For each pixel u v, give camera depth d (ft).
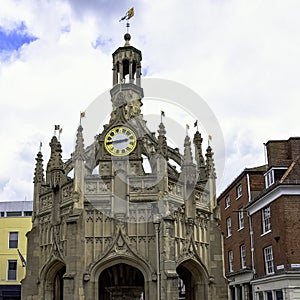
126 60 126.11
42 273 101.71
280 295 129.18
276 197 130.41
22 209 218.38
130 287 108.78
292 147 139.74
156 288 90.99
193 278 103.76
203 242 103.71
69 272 91.76
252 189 160.15
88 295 91.40
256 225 149.28
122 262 94.12
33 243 105.91
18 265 188.75
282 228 125.90
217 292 102.53
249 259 156.25
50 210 104.27
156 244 92.89
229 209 182.91
